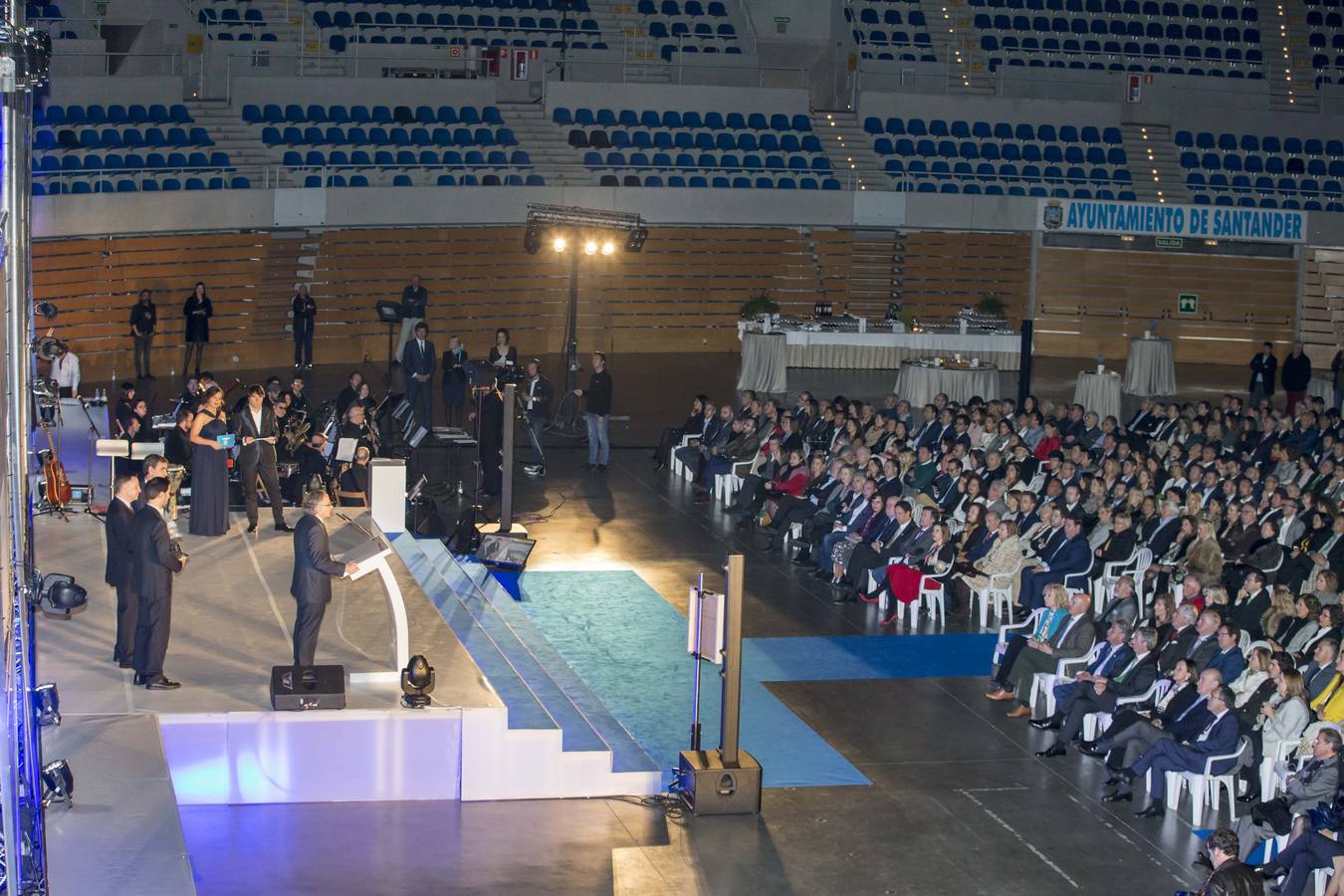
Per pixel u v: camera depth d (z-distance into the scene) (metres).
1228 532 18.84
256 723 11.91
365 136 35.41
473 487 23.44
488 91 37.84
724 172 38.09
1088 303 40.41
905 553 18.36
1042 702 15.48
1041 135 41.44
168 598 12.34
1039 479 21.95
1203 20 45.25
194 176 31.81
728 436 24.08
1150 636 14.28
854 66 41.50
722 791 12.59
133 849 8.70
